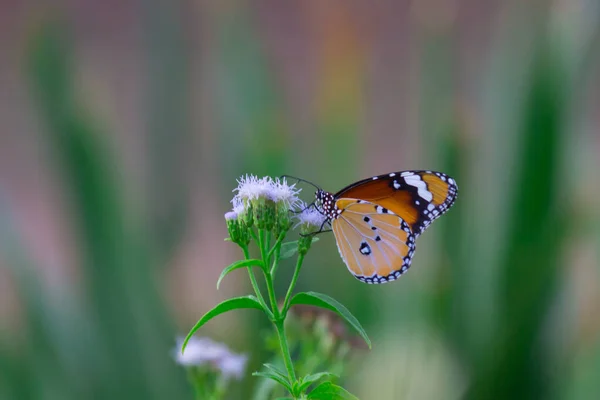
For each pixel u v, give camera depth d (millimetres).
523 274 1016
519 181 1017
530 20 1022
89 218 1012
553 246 1017
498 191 1021
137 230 1021
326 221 858
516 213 1017
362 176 1049
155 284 1018
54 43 1021
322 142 1035
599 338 1014
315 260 1011
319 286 1011
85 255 1014
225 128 1037
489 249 1019
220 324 1002
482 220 1025
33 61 1021
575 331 1029
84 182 1013
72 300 1012
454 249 1025
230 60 1041
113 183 1018
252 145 1023
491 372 1009
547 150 1014
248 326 982
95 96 1042
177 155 1053
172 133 1052
